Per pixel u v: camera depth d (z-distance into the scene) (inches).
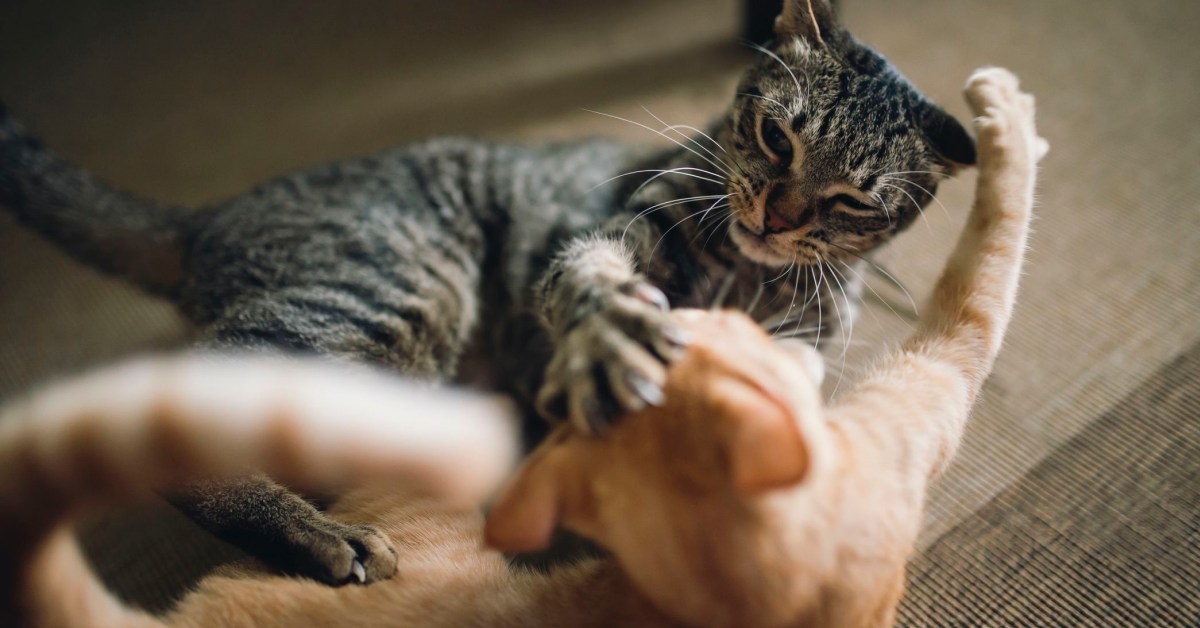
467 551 18.9
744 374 15.1
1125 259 25.9
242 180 31.3
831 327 24.2
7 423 14.1
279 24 39.3
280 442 13.7
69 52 38.3
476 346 25.0
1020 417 23.1
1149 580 20.5
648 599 16.1
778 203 22.7
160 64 37.3
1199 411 22.7
